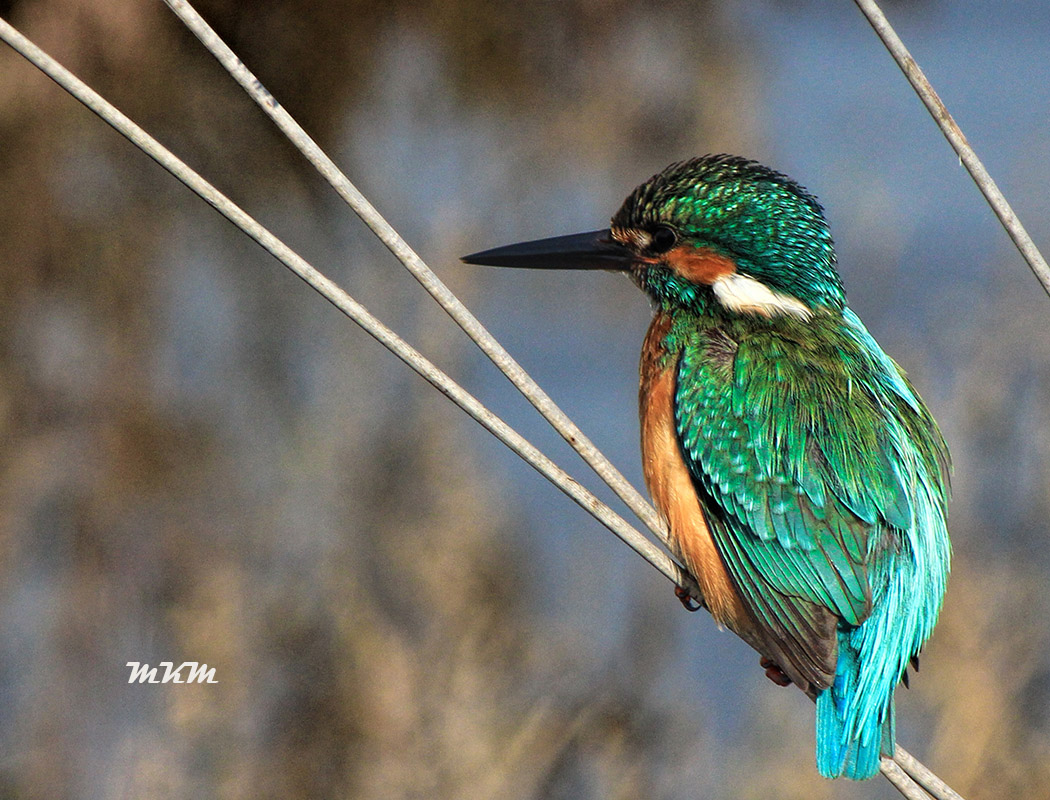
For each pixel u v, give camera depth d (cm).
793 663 714
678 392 793
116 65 1284
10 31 615
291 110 1390
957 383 1256
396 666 1173
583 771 1173
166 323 1427
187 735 1189
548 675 1209
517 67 1401
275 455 1366
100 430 1373
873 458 740
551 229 1458
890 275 1418
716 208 826
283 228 1445
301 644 1218
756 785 1170
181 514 1347
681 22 1408
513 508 1370
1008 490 1223
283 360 1421
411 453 1324
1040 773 1116
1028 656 1157
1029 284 1289
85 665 1298
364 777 1150
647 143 1427
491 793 1143
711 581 773
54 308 1382
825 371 782
